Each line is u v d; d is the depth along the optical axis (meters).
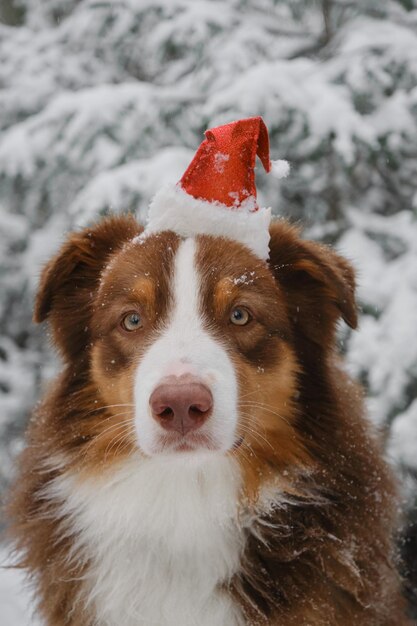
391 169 1.62
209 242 0.93
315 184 1.61
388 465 1.01
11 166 1.71
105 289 0.94
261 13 1.87
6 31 2.25
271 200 1.60
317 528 0.93
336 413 0.96
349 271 0.99
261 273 0.94
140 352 0.91
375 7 1.66
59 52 2.16
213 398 0.87
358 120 1.45
